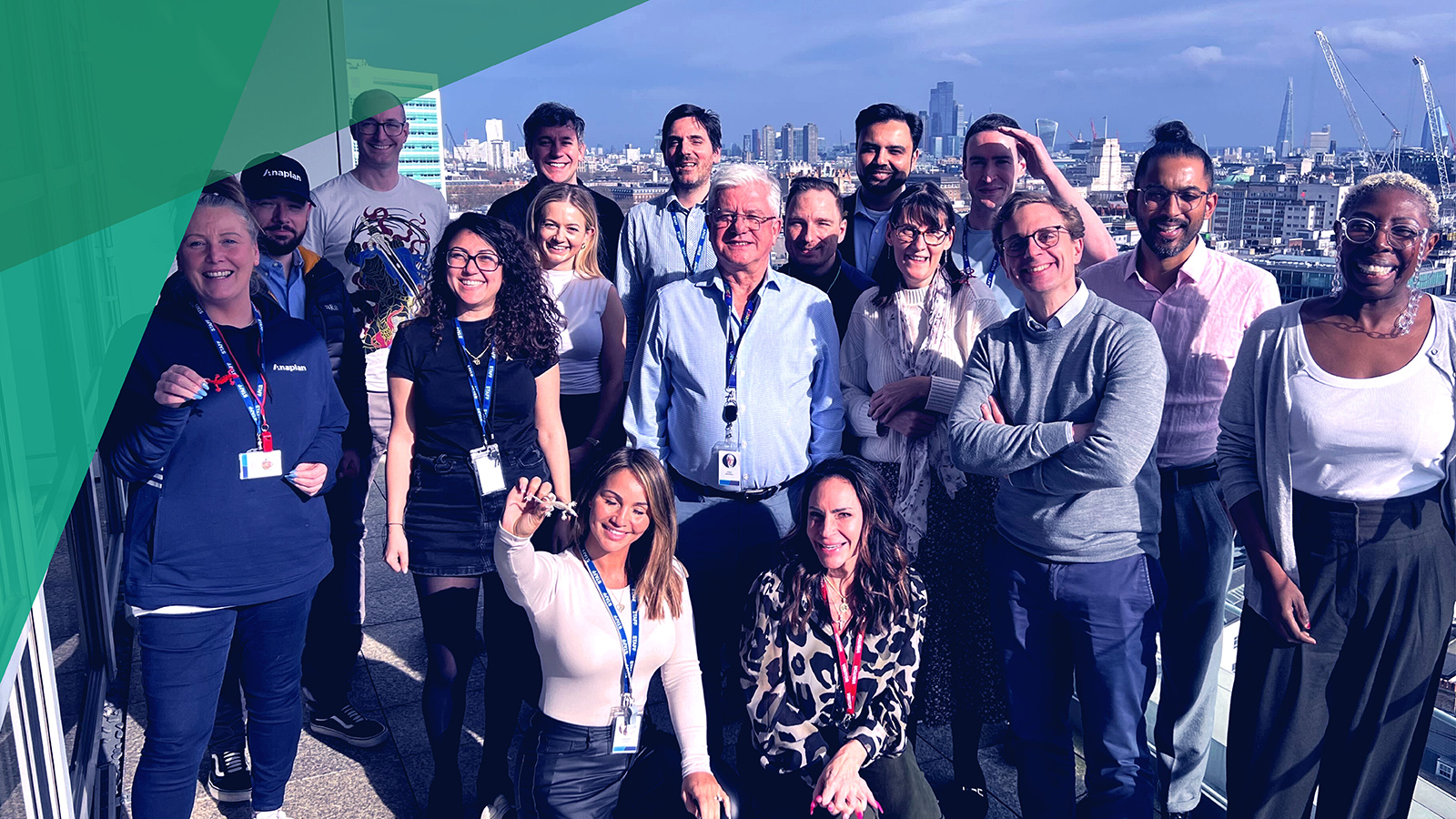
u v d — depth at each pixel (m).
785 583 2.34
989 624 2.60
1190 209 2.32
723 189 2.50
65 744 2.24
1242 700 2.20
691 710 2.35
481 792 2.59
